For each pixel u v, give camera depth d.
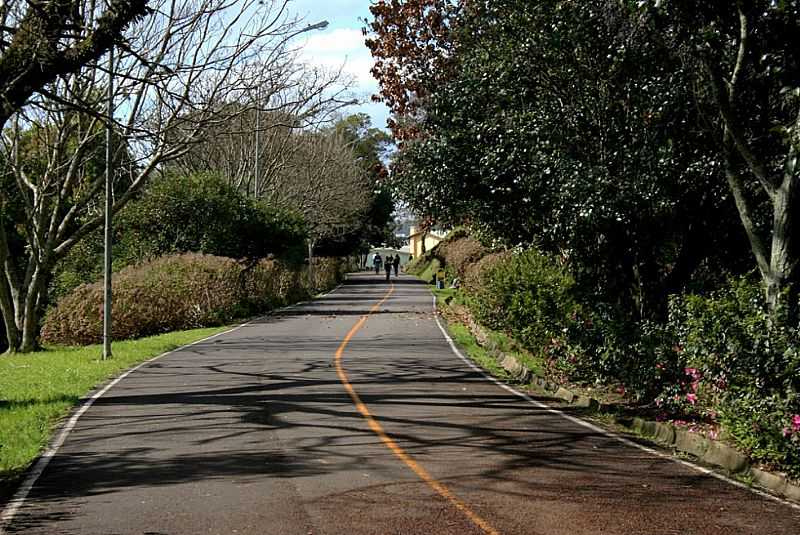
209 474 9.30
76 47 12.87
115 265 38.75
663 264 17.38
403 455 10.27
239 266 38.12
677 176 14.03
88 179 35.69
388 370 18.83
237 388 16.00
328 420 12.70
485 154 16.00
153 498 8.29
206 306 33.84
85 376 17.67
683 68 13.44
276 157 51.16
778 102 13.45
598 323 15.68
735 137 11.66
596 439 11.49
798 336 9.88
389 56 24.31
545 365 17.86
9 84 12.74
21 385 16.59
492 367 19.75
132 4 12.70
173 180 41.31
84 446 10.91
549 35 14.79
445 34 22.03
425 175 17.02
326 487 8.68
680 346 12.44
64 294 38.22
